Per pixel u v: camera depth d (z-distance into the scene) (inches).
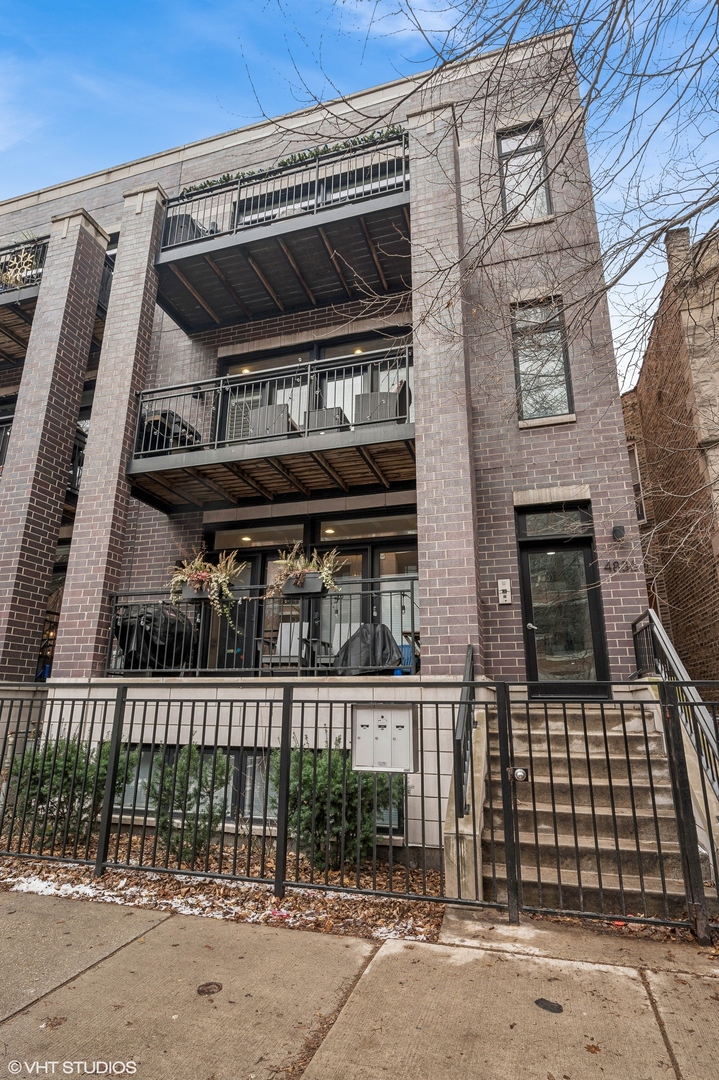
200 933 141.5
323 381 375.2
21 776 200.5
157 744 263.7
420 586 251.9
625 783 192.2
